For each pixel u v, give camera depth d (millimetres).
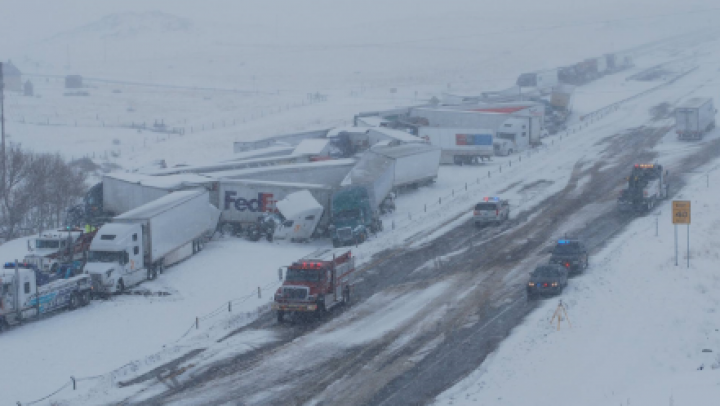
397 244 51594
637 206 55906
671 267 40938
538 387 26641
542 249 47812
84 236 45469
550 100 112438
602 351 29891
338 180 65000
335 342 32781
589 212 57719
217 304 39500
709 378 26109
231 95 166000
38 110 141250
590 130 100562
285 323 35875
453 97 122812
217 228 55906
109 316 37250
